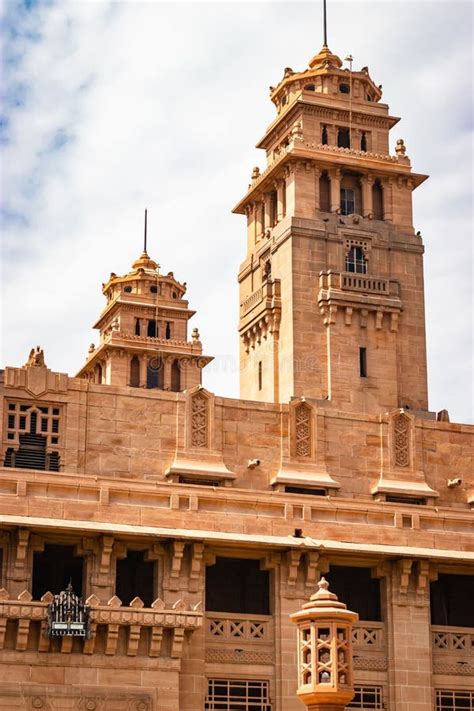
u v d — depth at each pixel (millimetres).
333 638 50312
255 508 65625
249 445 70438
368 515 67500
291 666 62531
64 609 56906
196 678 60469
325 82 94438
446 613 68438
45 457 67000
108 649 57719
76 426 67625
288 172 90125
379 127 94062
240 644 62312
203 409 70000
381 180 91562
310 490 70812
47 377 67750
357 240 89125
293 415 71625
